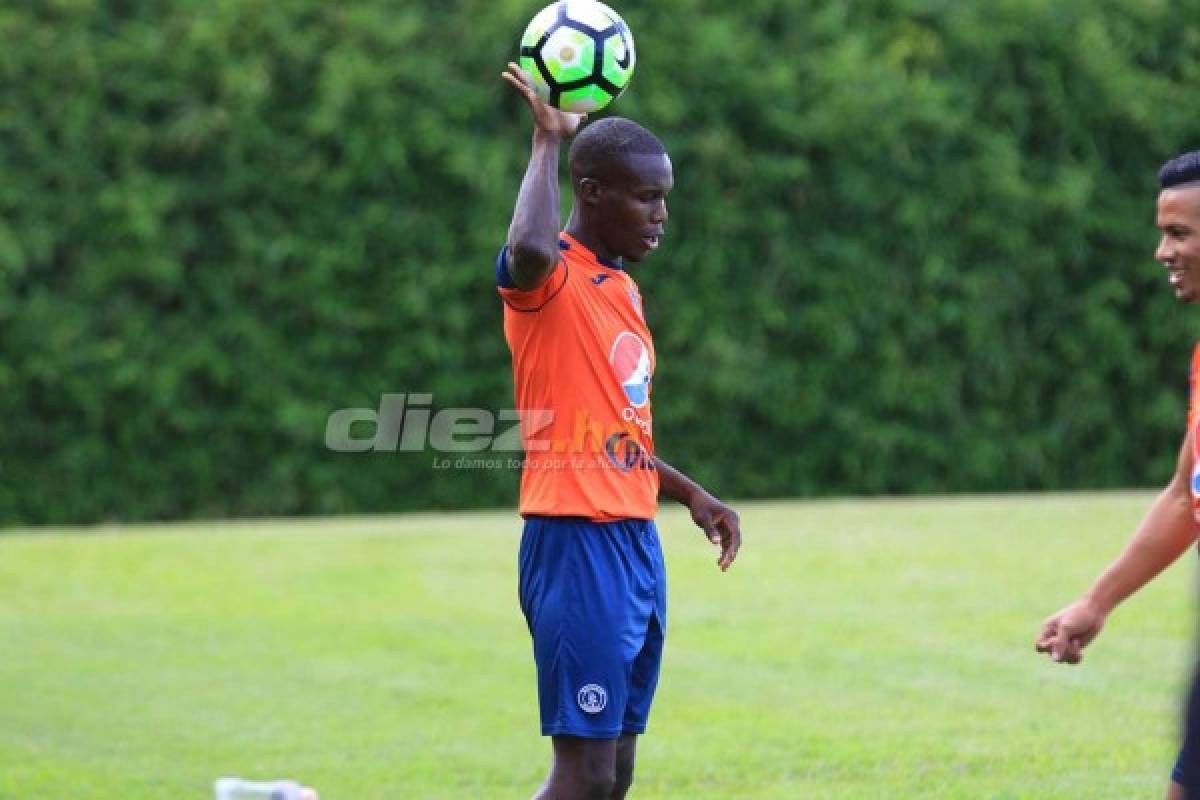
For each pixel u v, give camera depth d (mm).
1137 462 52219
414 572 34781
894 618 30281
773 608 31203
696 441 48219
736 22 47562
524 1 45125
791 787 21062
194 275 44969
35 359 43688
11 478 44625
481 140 45188
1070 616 15703
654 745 23094
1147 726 23438
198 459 45500
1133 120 49969
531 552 16031
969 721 23953
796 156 47344
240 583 33938
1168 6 51000
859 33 48250
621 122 15992
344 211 45188
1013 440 50594
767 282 47656
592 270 15992
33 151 43438
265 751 23219
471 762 22641
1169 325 50844
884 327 48719
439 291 45469
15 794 21219
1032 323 50656
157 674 27453
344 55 44312
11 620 31094
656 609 16312
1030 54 49312
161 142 44188
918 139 48188
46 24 43812
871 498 49156
